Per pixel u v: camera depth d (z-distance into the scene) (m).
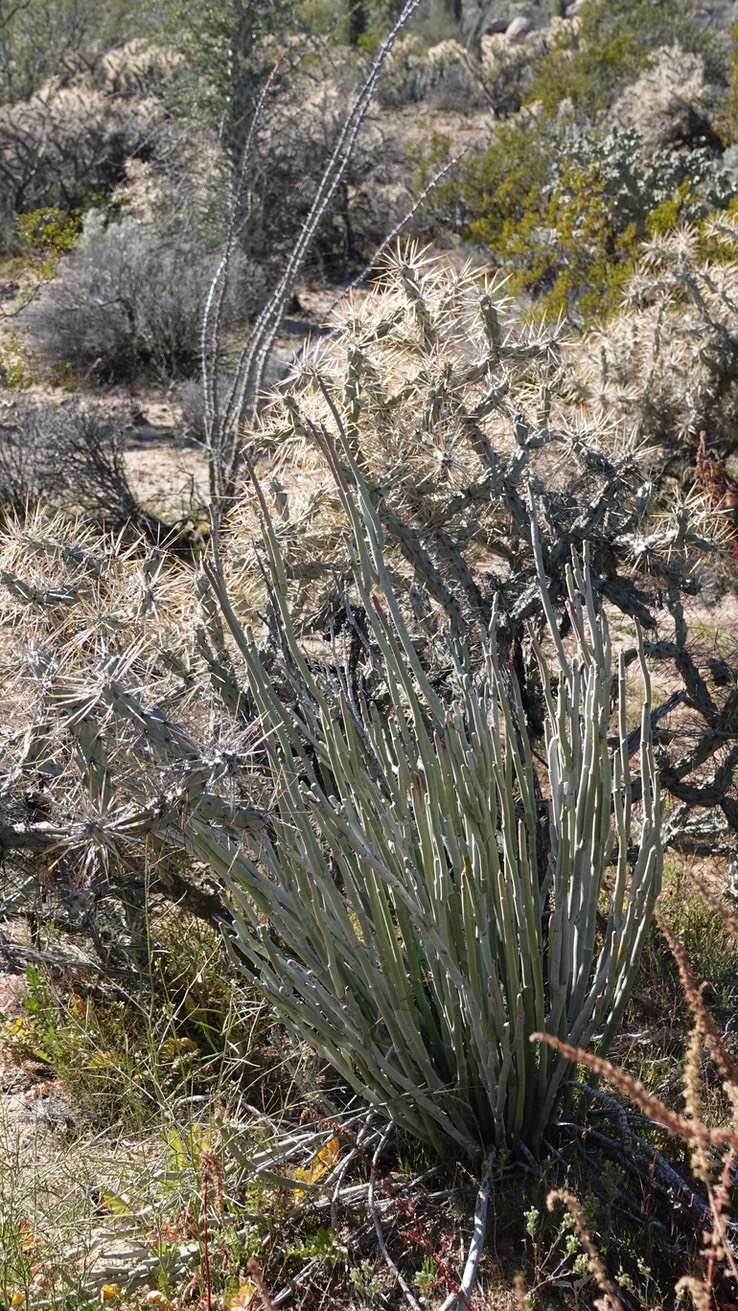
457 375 3.60
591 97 18.02
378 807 2.54
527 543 3.68
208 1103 2.75
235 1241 2.42
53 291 11.30
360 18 30.09
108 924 3.29
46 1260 2.44
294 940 2.56
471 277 3.69
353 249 14.71
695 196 10.73
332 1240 2.49
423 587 3.66
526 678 3.59
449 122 23.67
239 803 2.68
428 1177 2.67
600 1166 2.66
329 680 3.17
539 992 2.54
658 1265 2.46
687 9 26.09
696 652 4.74
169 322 10.78
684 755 3.72
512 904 2.46
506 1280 2.41
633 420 6.35
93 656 2.96
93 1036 3.11
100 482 7.17
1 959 3.39
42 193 16.61
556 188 11.39
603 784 2.68
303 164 13.95
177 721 2.87
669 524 3.79
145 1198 2.58
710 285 6.51
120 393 10.59
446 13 33.47
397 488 3.48
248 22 13.58
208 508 5.89
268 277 12.91
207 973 3.23
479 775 2.57
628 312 7.30
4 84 23.58
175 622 3.25
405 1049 2.54
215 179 13.88
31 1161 2.78
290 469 3.78
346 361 3.50
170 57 19.39
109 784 2.70
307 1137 2.69
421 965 2.72
